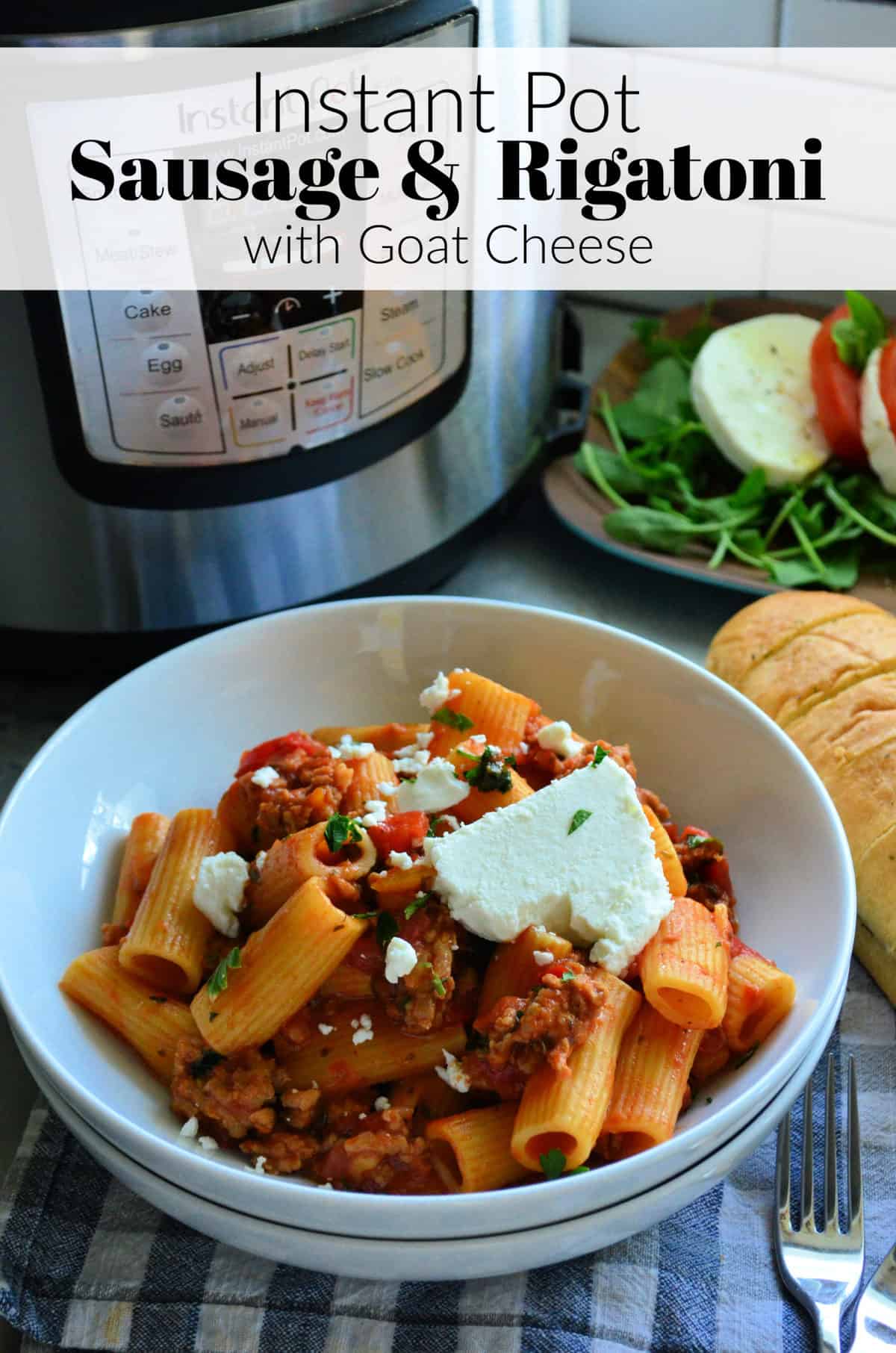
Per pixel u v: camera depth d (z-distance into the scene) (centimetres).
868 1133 59
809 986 56
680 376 87
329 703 69
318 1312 55
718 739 64
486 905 55
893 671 69
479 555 84
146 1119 55
